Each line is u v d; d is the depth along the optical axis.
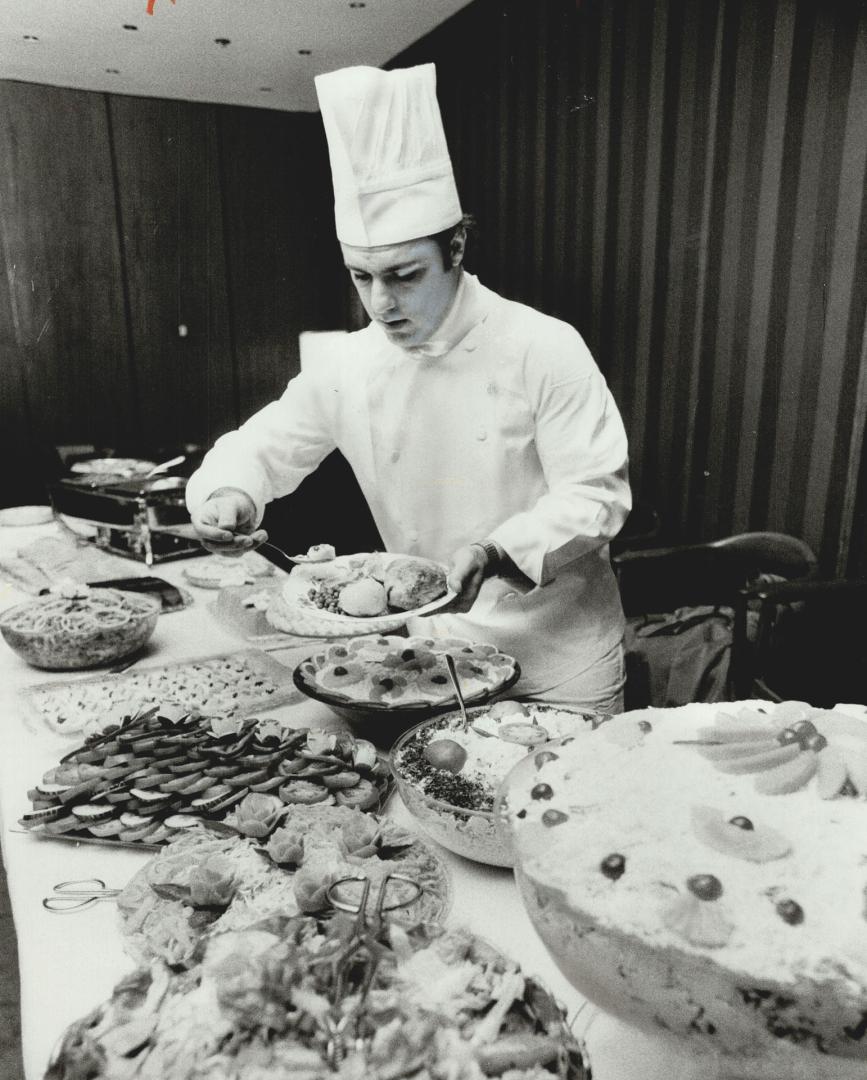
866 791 0.79
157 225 6.13
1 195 5.65
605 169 4.03
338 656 1.59
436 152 1.48
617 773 0.85
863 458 3.02
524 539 1.51
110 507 2.84
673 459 3.89
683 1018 0.65
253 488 1.87
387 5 4.44
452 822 1.05
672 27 3.54
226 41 4.79
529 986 0.73
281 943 0.75
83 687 1.70
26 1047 0.85
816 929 0.64
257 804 1.15
